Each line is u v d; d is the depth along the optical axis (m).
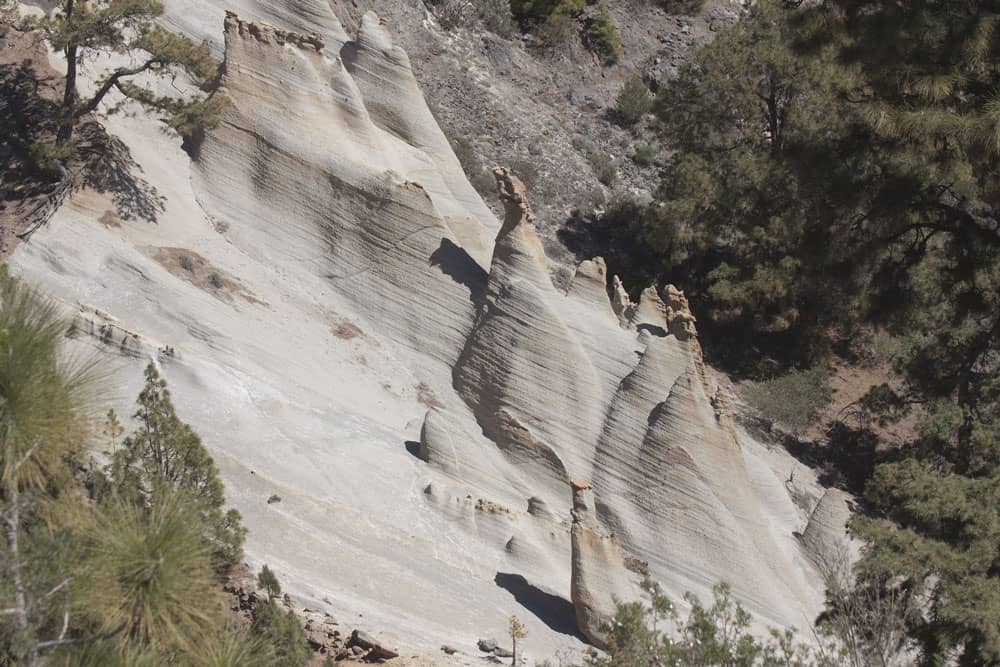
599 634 23.34
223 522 19.34
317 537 23.95
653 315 30.47
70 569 8.32
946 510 20.55
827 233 29.58
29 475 8.52
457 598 23.89
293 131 31.50
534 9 51.16
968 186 27.42
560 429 28.41
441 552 25.02
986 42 23.31
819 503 27.97
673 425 27.33
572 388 28.64
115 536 8.39
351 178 31.02
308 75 31.97
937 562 19.19
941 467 31.80
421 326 30.33
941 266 30.03
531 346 28.83
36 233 27.41
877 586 17.83
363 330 30.28
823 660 16.59
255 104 31.75
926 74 23.67
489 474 27.73
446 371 30.00
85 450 9.22
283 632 17.78
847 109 29.42
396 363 29.92
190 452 19.16
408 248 30.67
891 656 16.59
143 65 30.34
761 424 35.84
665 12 56.38
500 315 29.31
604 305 30.02
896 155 27.33
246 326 28.30
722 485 27.06
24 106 30.11
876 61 24.36
